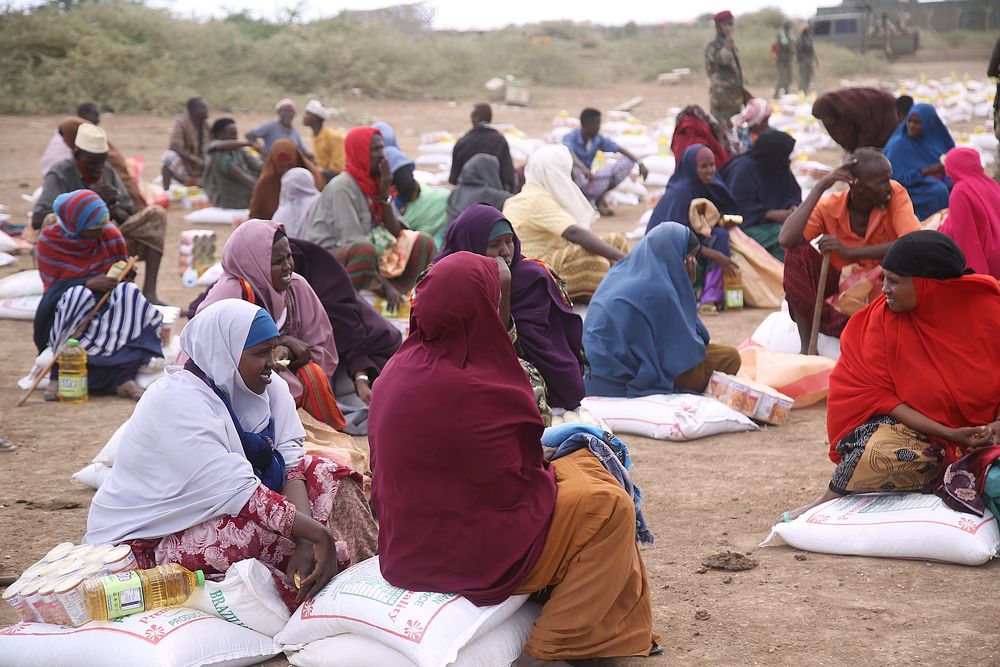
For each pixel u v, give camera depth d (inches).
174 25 1277.1
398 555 152.4
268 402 169.3
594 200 630.5
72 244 305.4
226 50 1283.2
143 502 161.3
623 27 2135.8
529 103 1268.5
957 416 196.9
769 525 212.4
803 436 271.6
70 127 463.2
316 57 1302.9
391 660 146.6
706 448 264.7
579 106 1248.2
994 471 186.9
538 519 149.6
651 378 283.7
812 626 166.6
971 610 169.9
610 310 284.0
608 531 149.0
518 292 223.9
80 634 150.5
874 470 197.3
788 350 329.4
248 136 649.6
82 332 306.0
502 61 1459.2
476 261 152.5
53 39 1135.0
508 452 148.8
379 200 361.4
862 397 200.7
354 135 355.3
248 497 159.3
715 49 637.9
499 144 555.8
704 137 493.0
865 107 438.0
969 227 287.3
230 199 603.8
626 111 1193.4
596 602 148.4
